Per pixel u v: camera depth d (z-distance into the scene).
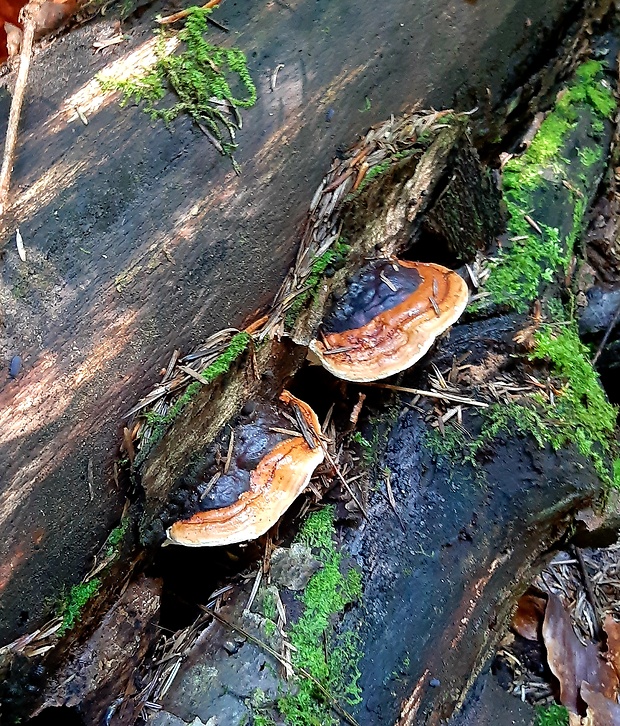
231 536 0.34
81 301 0.29
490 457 0.38
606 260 0.55
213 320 0.32
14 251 0.28
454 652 0.36
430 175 0.38
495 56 0.42
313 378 0.40
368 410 0.40
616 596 0.48
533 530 0.38
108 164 0.30
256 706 0.32
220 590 0.36
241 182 0.32
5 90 0.30
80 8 0.31
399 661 0.34
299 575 0.35
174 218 0.30
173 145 0.30
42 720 0.32
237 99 0.32
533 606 0.45
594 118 0.52
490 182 0.42
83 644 0.32
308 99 0.33
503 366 0.41
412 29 0.37
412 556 0.36
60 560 0.30
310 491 0.37
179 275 0.31
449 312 0.38
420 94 0.38
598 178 0.52
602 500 0.39
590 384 0.41
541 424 0.38
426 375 0.40
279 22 0.33
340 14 0.34
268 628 0.34
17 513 0.28
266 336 0.34
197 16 0.32
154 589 0.35
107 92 0.30
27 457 0.28
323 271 0.35
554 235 0.46
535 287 0.43
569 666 0.43
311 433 0.37
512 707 0.41
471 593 0.36
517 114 0.48
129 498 0.31
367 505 0.37
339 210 0.34
